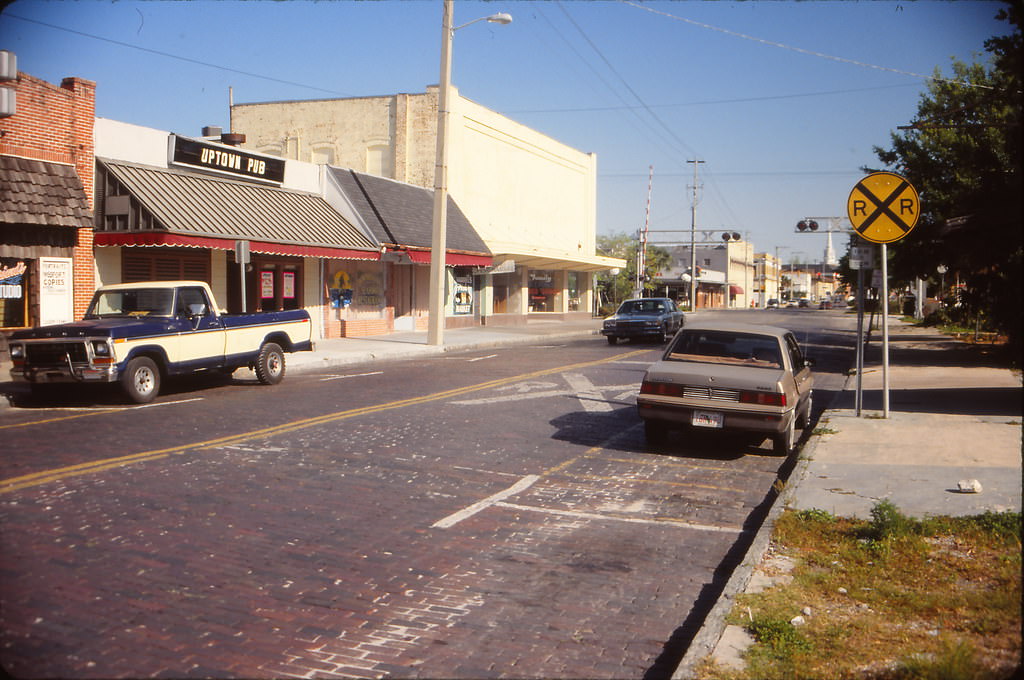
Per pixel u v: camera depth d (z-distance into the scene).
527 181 42.44
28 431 10.37
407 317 31.72
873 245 12.53
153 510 6.98
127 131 19.66
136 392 12.94
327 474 8.53
